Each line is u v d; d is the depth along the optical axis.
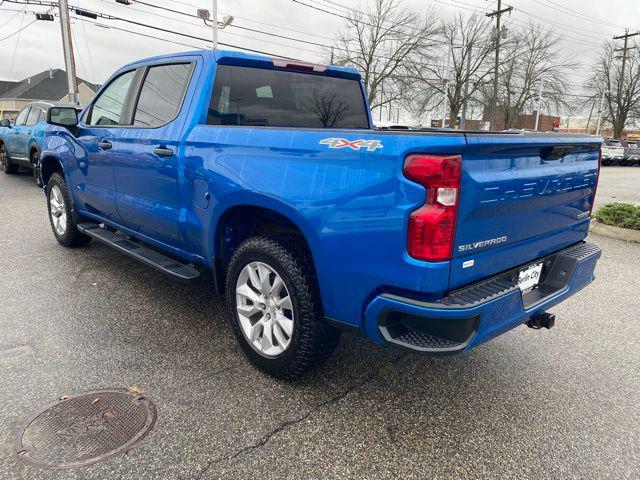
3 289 4.40
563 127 62.53
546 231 2.86
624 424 2.71
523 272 2.77
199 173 3.19
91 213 4.91
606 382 3.14
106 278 4.75
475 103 39.97
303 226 2.57
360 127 4.45
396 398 2.88
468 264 2.30
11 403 2.69
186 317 3.92
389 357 3.38
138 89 4.05
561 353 3.53
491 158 2.29
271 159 2.73
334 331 2.79
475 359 3.40
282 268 2.74
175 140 3.41
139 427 2.52
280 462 2.32
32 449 2.33
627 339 3.78
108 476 2.18
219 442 2.44
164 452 2.35
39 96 60.81
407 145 2.15
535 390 3.03
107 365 3.13
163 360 3.22
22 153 11.16
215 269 3.34
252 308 3.03
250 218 3.22
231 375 3.06
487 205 2.29
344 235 2.40
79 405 2.69
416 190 2.12
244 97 3.59
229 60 3.48
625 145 31.83
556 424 2.69
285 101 3.85
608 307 4.44
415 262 2.17
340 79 4.25
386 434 2.55
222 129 3.09
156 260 3.82
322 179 2.46
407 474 2.27
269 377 3.04
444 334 2.25
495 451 2.46
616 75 46.78
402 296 2.27
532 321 2.91
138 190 3.90
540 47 41.94
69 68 22.61
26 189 10.21
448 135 2.09
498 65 38.47
